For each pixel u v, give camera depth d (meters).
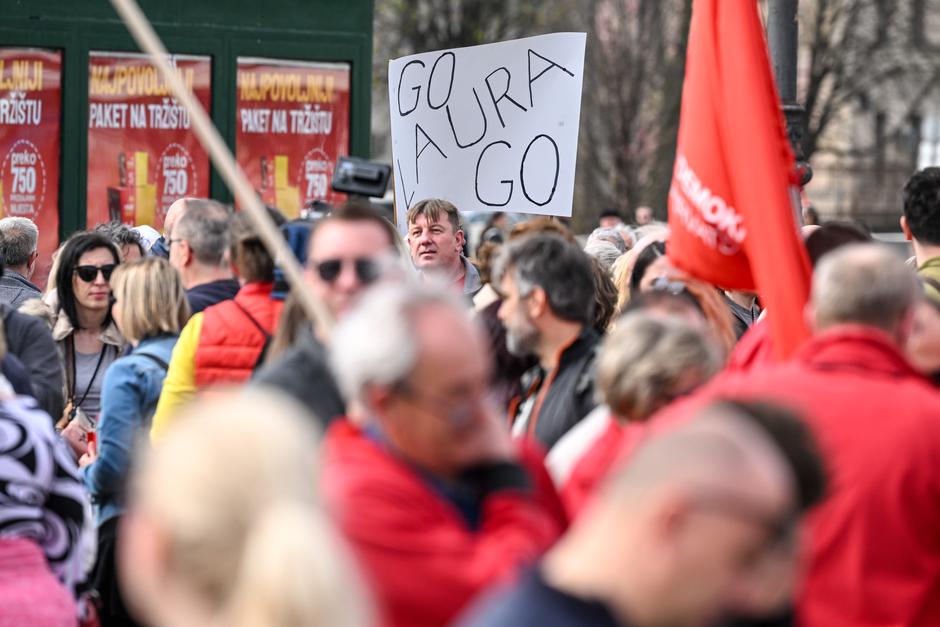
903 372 10.15
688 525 6.00
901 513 9.62
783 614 6.28
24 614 11.04
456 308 8.30
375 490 8.10
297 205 33.78
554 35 20.67
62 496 11.86
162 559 5.63
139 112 32.19
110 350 18.88
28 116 31.30
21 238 22.36
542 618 6.20
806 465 7.29
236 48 32.91
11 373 13.45
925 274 16.19
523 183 21.17
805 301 12.29
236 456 5.62
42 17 31.20
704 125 13.29
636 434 10.07
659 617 6.09
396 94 22.97
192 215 17.00
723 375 10.61
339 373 8.46
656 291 11.92
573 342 12.88
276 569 5.38
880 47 102.62
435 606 7.93
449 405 8.10
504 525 8.31
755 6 13.01
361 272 10.83
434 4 90.12
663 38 89.69
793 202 13.09
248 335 14.17
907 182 16.47
